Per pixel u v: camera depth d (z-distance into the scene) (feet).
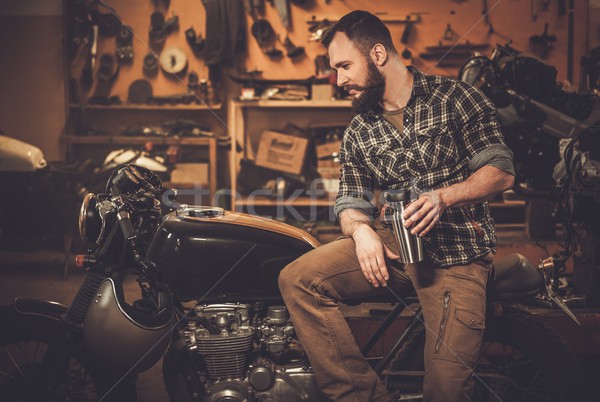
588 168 8.45
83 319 6.36
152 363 6.20
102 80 21.34
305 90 19.36
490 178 5.67
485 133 5.99
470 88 6.11
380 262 5.90
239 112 20.57
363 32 6.09
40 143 21.47
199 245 6.23
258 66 21.17
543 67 10.83
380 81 6.16
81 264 6.25
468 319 5.78
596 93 10.97
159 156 18.94
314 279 6.04
